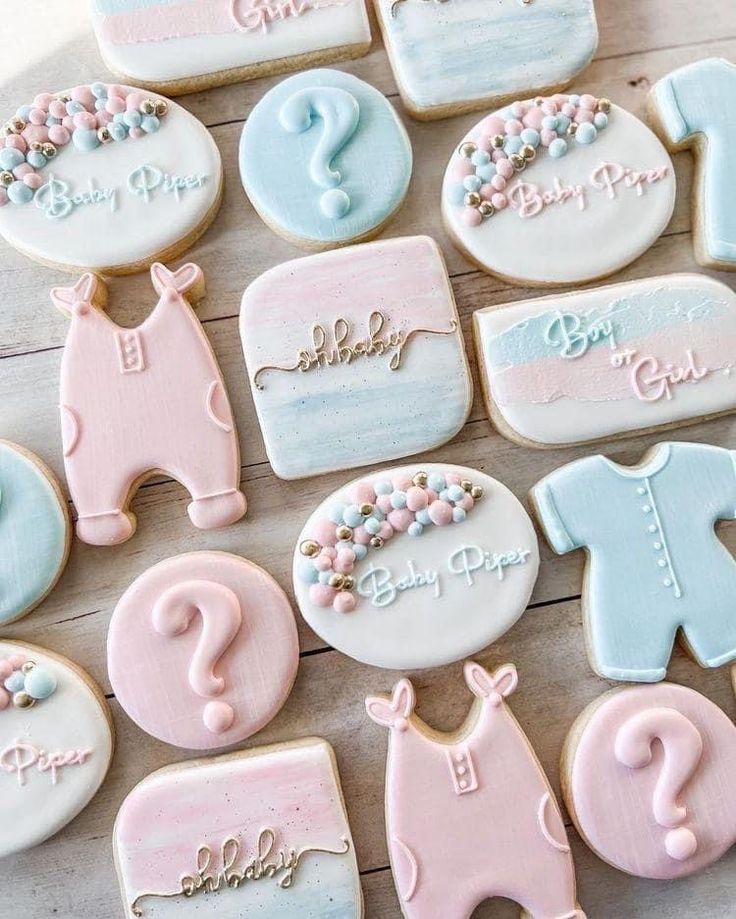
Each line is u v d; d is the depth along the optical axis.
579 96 0.49
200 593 0.46
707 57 0.52
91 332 0.47
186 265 0.48
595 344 0.48
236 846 0.46
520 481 0.49
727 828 0.47
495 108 0.51
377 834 0.48
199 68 0.49
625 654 0.48
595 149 0.49
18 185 0.48
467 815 0.46
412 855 0.46
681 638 0.49
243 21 0.49
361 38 0.49
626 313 0.49
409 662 0.47
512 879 0.46
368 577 0.47
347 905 0.46
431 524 0.47
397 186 0.49
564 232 0.49
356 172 0.49
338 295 0.48
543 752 0.48
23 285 0.49
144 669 0.47
